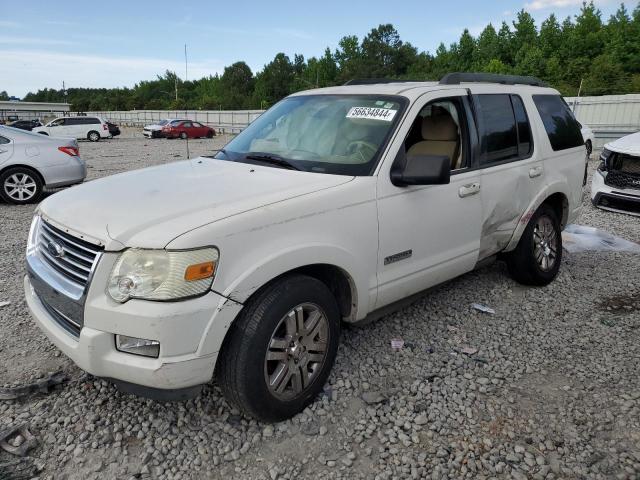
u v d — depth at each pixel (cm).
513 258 475
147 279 240
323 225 293
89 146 2688
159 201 280
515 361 362
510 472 258
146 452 269
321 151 353
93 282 246
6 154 908
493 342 388
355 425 292
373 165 329
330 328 306
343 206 304
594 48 7500
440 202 363
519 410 307
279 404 284
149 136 3650
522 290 487
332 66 10775
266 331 268
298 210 282
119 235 248
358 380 335
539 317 431
